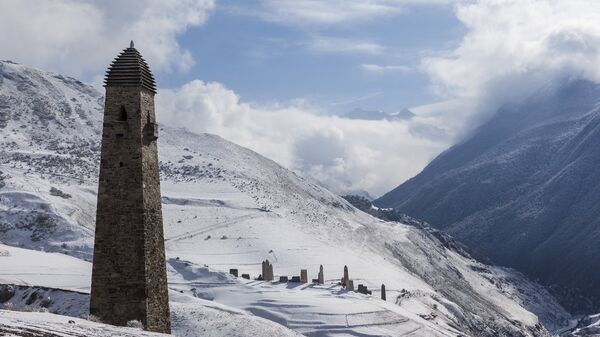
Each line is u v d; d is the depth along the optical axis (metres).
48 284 91.06
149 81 42.28
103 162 40.44
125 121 40.66
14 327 27.30
